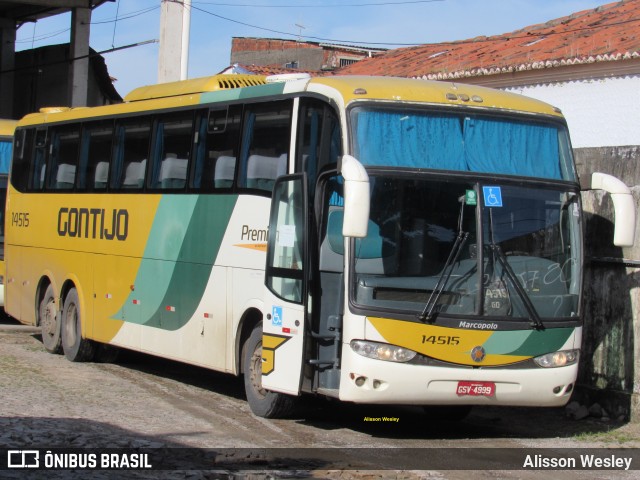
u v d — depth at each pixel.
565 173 10.37
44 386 12.50
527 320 9.74
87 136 15.44
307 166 10.37
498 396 9.66
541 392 9.84
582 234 10.27
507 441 10.45
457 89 10.38
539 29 23.25
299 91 10.62
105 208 14.61
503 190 9.91
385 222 9.50
